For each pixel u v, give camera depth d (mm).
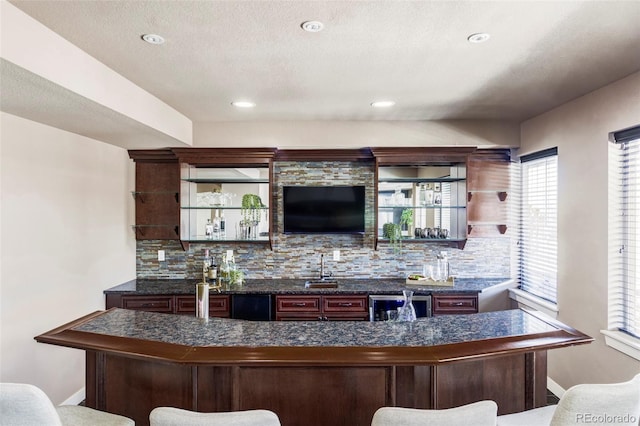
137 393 1856
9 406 1310
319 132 3828
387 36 1946
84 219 3293
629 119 2475
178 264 4234
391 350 1685
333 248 4246
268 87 2752
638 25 1819
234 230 4199
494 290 4062
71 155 3125
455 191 4184
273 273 4234
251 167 4191
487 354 1677
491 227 4086
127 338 1823
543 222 3672
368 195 4207
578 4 1637
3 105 2295
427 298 3646
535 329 1973
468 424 1261
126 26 1821
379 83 2680
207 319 2209
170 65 2322
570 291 3064
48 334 1873
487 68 2391
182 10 1675
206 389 1768
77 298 3197
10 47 1617
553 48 2086
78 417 1657
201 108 3322
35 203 2736
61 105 2301
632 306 2578
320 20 1775
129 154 4004
